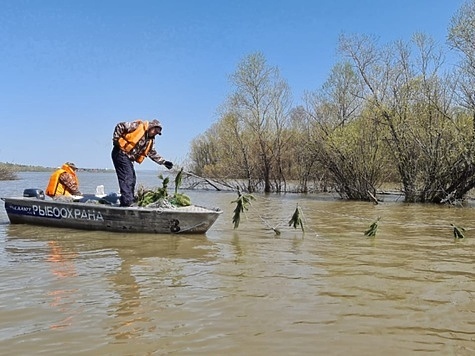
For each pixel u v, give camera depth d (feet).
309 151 87.86
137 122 31.86
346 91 87.61
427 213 51.29
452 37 66.59
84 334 12.87
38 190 36.35
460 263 22.49
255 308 15.21
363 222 41.06
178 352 11.73
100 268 20.77
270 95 107.65
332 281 18.78
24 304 15.47
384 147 76.23
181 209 31.01
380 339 12.66
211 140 124.98
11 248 25.76
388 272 20.45
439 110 69.21
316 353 11.72
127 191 31.76
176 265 21.49
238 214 33.76
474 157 65.87
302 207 59.16
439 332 13.20
